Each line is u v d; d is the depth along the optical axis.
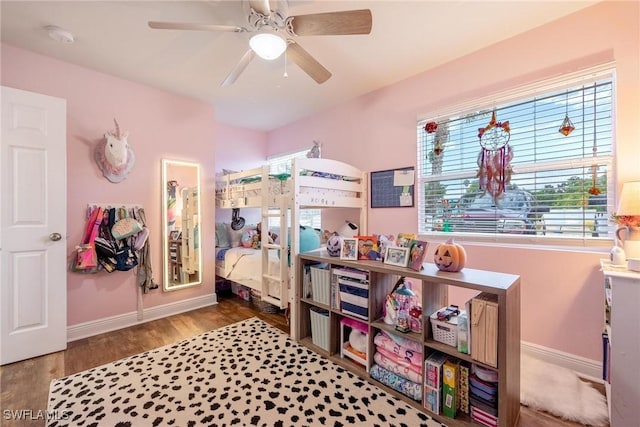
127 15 1.86
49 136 2.19
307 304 2.38
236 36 2.08
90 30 2.02
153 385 1.75
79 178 2.48
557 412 1.52
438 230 2.63
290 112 3.73
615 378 1.31
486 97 2.27
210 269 3.38
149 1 1.74
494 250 2.22
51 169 2.19
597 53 1.81
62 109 2.25
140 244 2.72
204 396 1.64
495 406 1.40
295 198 2.35
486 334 1.36
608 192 1.85
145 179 2.88
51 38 2.10
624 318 1.28
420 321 1.63
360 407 1.55
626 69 1.73
